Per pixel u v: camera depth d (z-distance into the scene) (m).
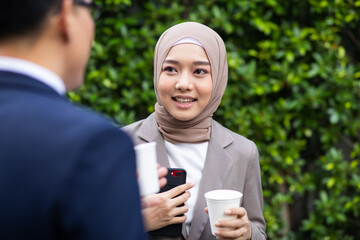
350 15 3.10
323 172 3.29
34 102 0.76
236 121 3.01
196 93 1.72
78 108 0.80
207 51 1.72
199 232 1.72
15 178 0.70
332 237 3.17
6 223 0.70
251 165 1.85
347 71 3.07
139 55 3.12
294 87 3.09
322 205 3.09
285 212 3.28
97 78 3.01
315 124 3.13
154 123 1.89
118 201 0.73
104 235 0.71
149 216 1.57
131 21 3.04
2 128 0.73
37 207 0.70
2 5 0.75
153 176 1.37
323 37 3.09
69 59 0.85
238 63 3.00
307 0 3.13
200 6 3.05
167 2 3.15
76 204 0.70
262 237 1.78
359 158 3.24
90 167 0.71
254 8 3.09
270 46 3.09
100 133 0.74
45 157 0.71
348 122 3.14
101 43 3.08
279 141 3.09
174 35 1.74
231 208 1.52
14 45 0.78
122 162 0.76
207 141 1.84
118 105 3.00
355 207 3.11
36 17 0.77
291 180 3.14
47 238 0.71
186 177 1.74
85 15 0.86
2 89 0.77
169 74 1.73
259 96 3.16
